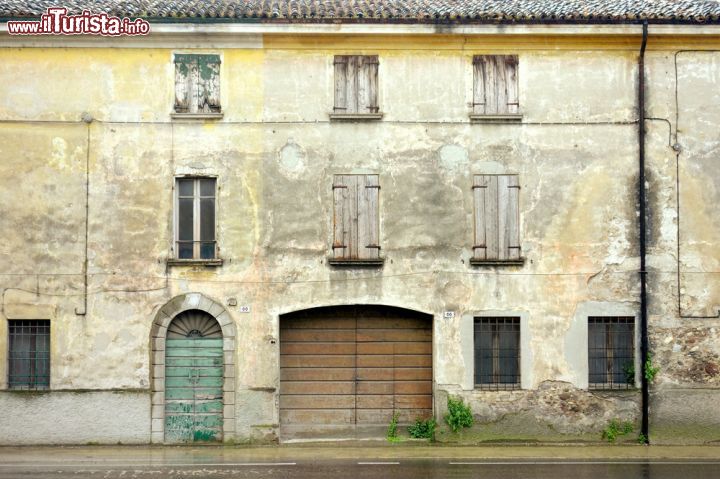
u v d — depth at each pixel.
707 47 18.39
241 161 18.12
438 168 18.22
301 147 18.19
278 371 17.94
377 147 18.22
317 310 18.38
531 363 17.97
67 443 17.61
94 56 18.14
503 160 18.25
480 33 17.95
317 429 18.28
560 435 17.88
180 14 17.69
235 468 14.98
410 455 16.50
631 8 18.44
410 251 18.09
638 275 18.08
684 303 18.08
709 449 17.28
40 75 18.08
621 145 18.30
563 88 18.34
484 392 17.94
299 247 18.05
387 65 18.34
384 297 18.03
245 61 18.27
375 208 18.14
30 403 17.64
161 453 16.70
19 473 14.44
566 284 18.08
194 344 18.05
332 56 18.33
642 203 18.14
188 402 17.94
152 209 18.02
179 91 18.16
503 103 18.33
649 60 18.44
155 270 17.92
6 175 17.92
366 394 18.41
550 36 18.17
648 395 17.89
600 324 18.22
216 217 18.08
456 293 18.06
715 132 18.38
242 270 17.98
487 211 18.17
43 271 17.84
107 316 17.84
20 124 17.98
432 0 19.47
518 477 14.20
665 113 18.36
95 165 18.02
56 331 17.78
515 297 18.06
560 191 18.22
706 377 17.97
